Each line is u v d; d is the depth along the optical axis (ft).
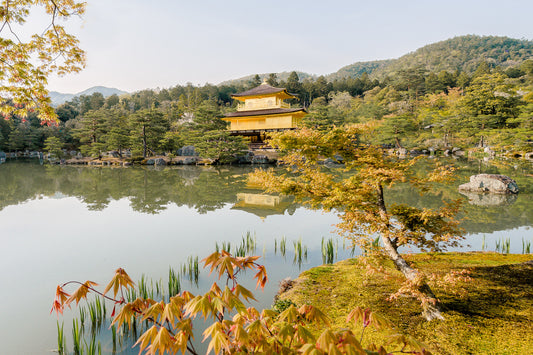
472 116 165.37
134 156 167.73
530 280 22.00
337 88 391.24
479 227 42.06
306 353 5.35
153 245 35.35
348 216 19.92
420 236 19.04
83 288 7.12
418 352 5.95
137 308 7.25
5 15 15.84
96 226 44.11
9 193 72.02
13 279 26.81
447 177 18.90
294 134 21.11
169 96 416.46
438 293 20.45
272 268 28.25
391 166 19.98
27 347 17.56
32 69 16.78
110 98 411.95
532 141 149.59
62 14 17.08
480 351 14.39
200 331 18.71
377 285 22.43
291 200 63.82
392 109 231.50
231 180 94.02
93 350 15.20
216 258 7.43
